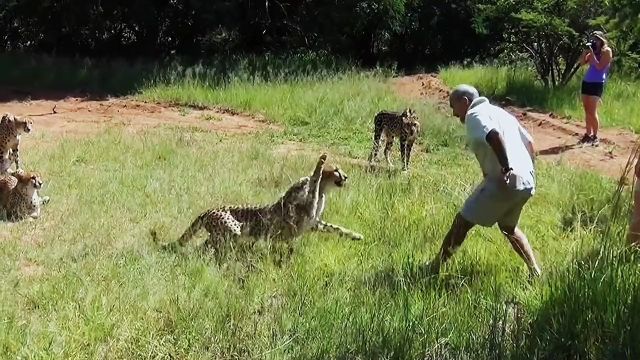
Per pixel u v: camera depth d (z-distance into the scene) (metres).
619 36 19.33
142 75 20.11
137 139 12.83
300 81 19.28
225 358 5.32
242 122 16.02
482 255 7.19
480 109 6.74
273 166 11.05
